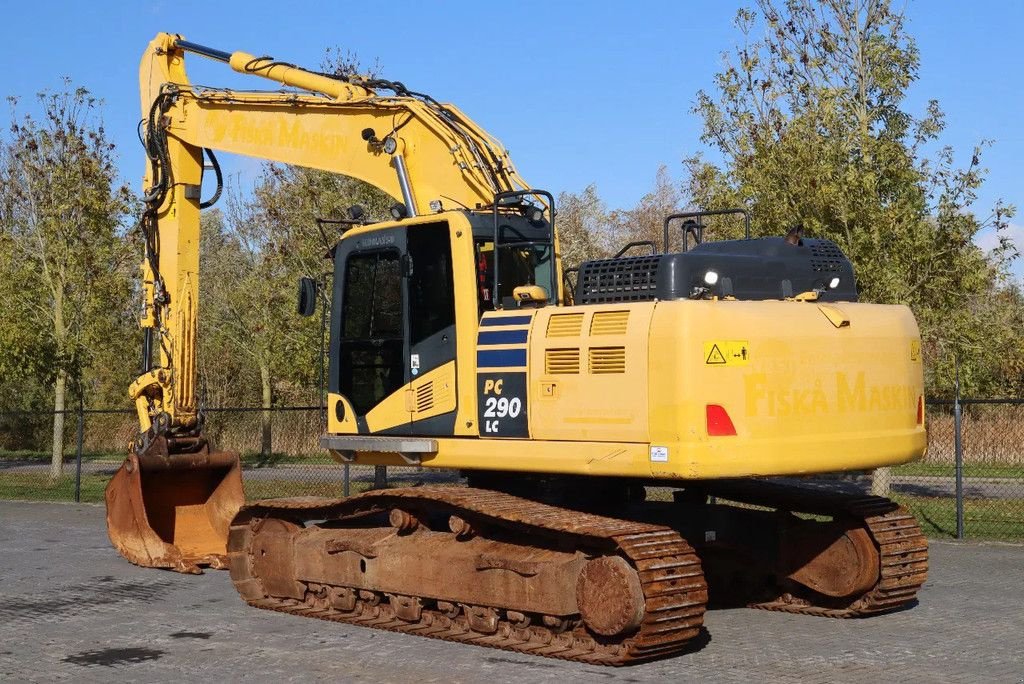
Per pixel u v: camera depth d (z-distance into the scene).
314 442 30.58
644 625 7.48
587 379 8.15
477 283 8.98
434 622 8.94
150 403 12.56
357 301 9.88
